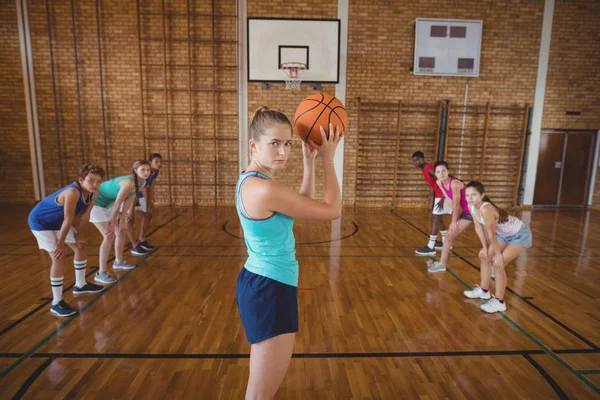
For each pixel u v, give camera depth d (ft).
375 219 22.74
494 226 9.29
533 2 25.36
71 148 25.67
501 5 25.35
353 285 11.68
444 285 11.78
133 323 8.93
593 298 10.92
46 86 24.91
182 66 25.11
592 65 26.25
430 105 26.17
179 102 25.50
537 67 26.11
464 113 26.35
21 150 25.45
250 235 3.78
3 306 9.84
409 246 16.48
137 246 14.67
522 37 25.75
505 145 26.86
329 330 8.70
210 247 15.85
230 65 25.31
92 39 24.59
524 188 27.27
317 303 10.25
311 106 4.01
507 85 26.21
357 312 9.71
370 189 27.02
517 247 9.53
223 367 7.12
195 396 6.25
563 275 12.94
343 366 7.23
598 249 16.37
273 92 25.64
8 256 14.26
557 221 22.82
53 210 8.91
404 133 26.40
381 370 7.11
